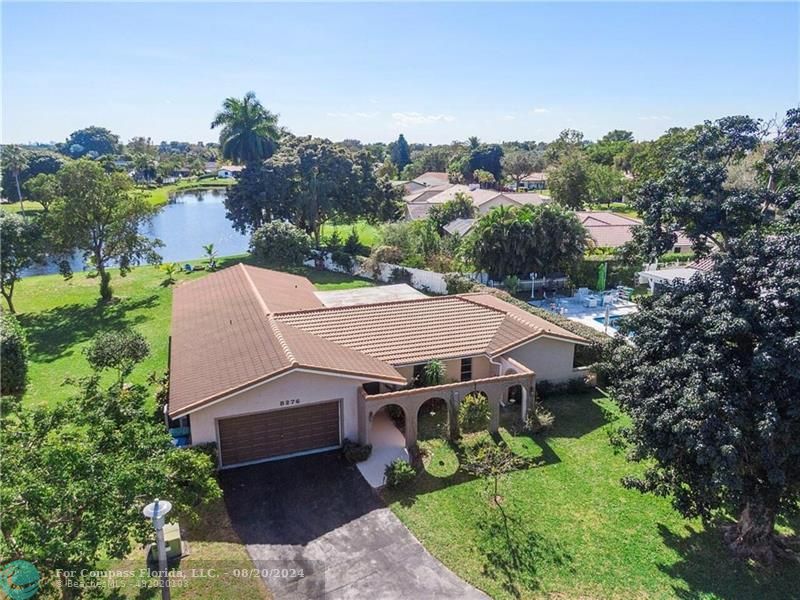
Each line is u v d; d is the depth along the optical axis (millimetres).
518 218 41875
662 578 14000
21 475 10156
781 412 12750
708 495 13469
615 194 82062
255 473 18938
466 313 27016
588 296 40750
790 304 13180
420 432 21844
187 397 18641
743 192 22953
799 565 14453
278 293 30766
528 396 21969
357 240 55812
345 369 19953
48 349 31406
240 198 57562
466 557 14742
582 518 16406
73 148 184125
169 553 14422
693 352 13820
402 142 176500
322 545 15227
